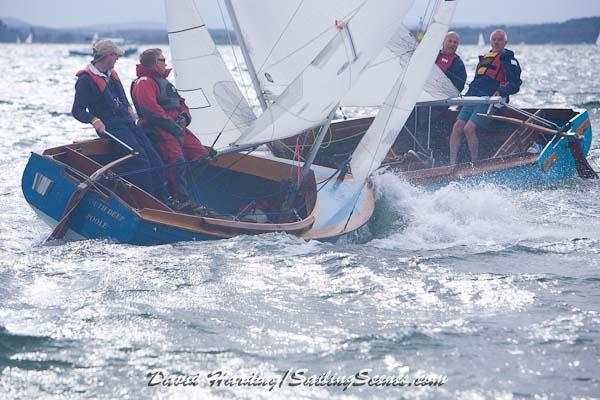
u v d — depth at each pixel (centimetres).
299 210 3117
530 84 14938
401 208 3225
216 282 2369
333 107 2886
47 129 6938
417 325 2070
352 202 3116
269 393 1705
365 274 2472
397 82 3059
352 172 3084
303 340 1975
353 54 2864
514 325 2075
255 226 2808
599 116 7700
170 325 2052
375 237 2973
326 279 2422
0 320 2059
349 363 1848
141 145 2906
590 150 5125
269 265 2525
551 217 3300
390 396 1695
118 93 2941
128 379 1762
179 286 2331
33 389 1711
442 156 4331
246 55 3619
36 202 2814
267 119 2780
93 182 2670
